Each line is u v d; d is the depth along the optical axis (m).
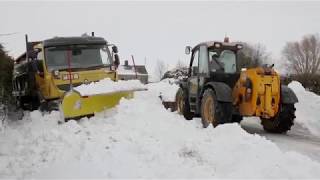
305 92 13.05
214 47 10.63
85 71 12.25
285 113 9.71
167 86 17.52
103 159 6.73
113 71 12.66
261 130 10.80
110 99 10.24
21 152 8.20
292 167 5.77
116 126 8.77
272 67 9.95
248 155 6.32
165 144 7.23
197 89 10.83
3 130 10.69
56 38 12.65
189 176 5.80
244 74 9.63
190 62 11.77
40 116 11.05
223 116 9.23
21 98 15.28
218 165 6.19
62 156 7.39
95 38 12.88
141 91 10.59
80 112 9.92
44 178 6.39
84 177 6.06
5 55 15.44
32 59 12.83
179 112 11.94
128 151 7.04
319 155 7.51
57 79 11.99
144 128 8.33
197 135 7.81
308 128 10.88
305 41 63.16
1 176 6.77
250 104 9.37
